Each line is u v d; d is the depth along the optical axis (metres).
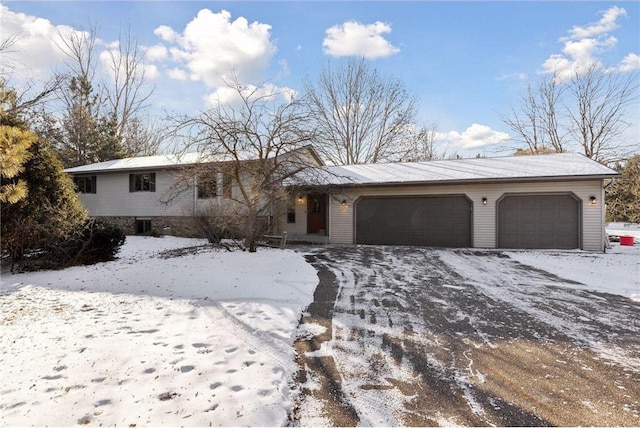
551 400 2.84
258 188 10.04
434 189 13.11
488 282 7.17
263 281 7.02
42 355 3.45
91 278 7.45
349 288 6.65
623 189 23.66
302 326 4.60
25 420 2.40
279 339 4.04
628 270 8.31
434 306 5.50
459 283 7.09
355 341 4.09
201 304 5.43
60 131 23.22
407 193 13.41
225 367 3.28
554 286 6.83
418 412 2.67
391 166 16.16
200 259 9.12
